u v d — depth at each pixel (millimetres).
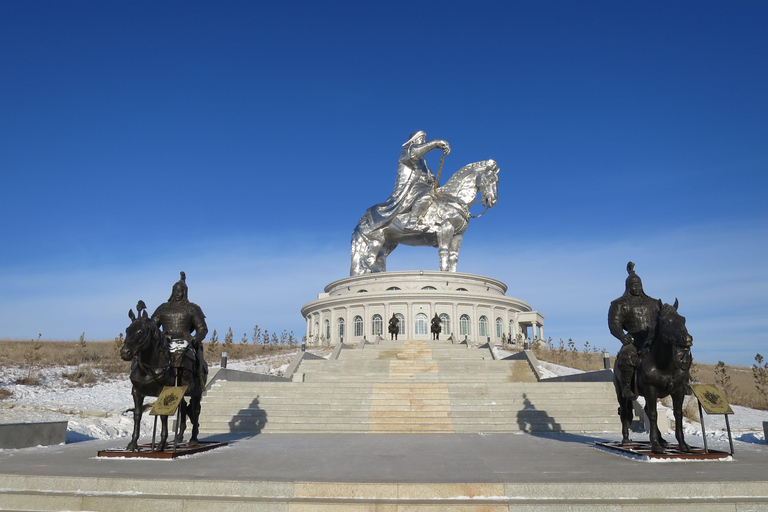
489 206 61344
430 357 34875
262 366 35719
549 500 7285
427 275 58875
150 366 10945
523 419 18281
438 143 59969
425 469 9000
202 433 17234
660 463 9648
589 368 38938
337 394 20641
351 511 6980
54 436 13711
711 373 45219
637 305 11383
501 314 60562
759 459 10219
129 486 7824
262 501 7180
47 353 34750
